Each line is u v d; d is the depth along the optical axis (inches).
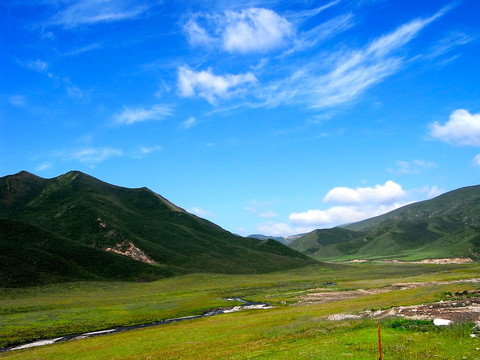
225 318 2568.9
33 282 5315.0
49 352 1797.5
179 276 6879.9
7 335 2389.3
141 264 7190.0
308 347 1142.3
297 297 3860.7
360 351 992.2
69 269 6156.5
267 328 1791.3
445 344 1009.5
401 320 1397.6
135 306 3521.2
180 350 1467.8
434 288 3110.2
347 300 3078.2
